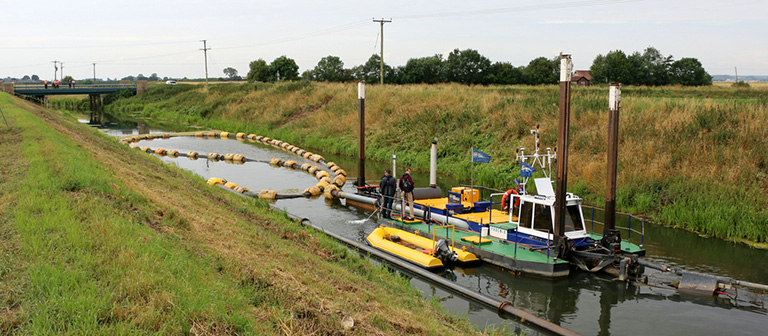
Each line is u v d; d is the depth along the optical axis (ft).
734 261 49.70
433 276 44.65
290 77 333.21
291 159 122.01
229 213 47.70
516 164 88.38
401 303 31.94
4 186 36.76
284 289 25.35
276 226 47.47
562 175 44.29
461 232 55.06
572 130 88.63
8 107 124.57
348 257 41.93
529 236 49.01
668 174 69.41
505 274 46.42
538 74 269.03
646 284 43.70
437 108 122.93
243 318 20.61
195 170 104.99
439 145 107.24
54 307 18.70
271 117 182.91
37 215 28.89
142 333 18.06
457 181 92.07
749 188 61.98
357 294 29.99
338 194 78.02
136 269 22.41
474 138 104.01
